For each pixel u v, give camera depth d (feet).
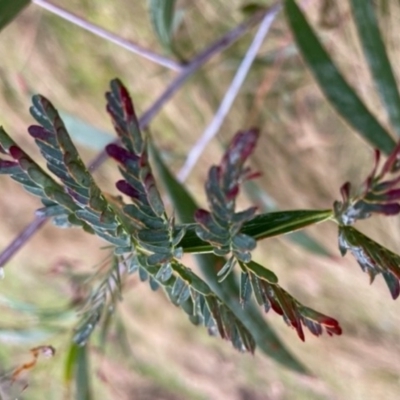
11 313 1.97
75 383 1.11
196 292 0.67
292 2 1.04
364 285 1.82
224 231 0.59
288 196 1.73
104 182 1.91
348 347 1.98
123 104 0.61
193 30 1.56
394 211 0.60
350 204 0.61
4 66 1.82
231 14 1.50
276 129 1.65
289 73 1.55
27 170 0.63
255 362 2.21
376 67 1.03
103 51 1.69
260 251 1.92
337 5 1.40
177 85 1.27
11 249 1.05
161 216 0.62
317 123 1.60
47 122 0.61
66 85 1.79
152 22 1.20
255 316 1.18
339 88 1.04
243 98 1.62
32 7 1.70
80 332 0.78
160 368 2.36
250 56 1.36
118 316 1.39
